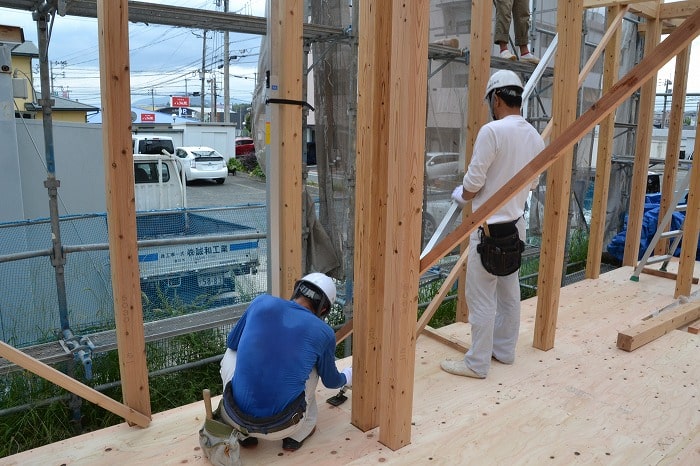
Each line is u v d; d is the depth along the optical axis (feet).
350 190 14.51
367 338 8.25
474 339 10.33
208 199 54.54
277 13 9.50
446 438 8.35
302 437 8.02
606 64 17.31
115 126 7.61
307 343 7.51
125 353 8.29
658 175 28.99
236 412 7.30
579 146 24.64
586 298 15.65
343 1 14.92
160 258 15.81
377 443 8.23
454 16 19.71
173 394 13.24
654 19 18.17
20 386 11.69
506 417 8.98
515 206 9.53
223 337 14.74
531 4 23.29
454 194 10.34
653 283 17.22
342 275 15.75
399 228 7.40
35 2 10.12
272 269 10.19
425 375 10.50
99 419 12.02
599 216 17.33
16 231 14.03
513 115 9.66
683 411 9.24
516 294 10.75
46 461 7.71
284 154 9.88
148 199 30.58
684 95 18.31
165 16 12.35
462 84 19.25
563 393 9.84
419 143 7.25
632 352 11.71
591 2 17.10
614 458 7.89
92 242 15.03
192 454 7.91
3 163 15.08
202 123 76.48
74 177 18.15
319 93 15.23
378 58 7.52
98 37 7.48
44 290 14.28
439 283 18.81
